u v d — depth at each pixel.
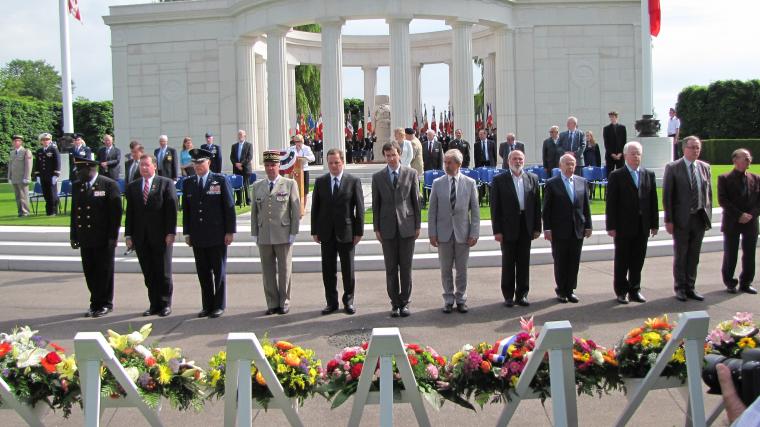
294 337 9.62
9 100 45.47
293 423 5.35
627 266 11.24
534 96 32.69
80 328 10.34
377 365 5.49
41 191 22.72
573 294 11.67
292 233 11.05
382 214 10.73
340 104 28.91
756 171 29.92
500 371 5.42
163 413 6.92
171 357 5.61
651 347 5.59
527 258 11.20
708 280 12.81
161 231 11.02
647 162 24.41
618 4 32.69
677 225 11.21
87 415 4.89
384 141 35.06
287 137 31.06
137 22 34.06
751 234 11.61
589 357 5.57
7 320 10.88
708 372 5.10
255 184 11.16
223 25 33.50
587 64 32.81
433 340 9.34
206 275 10.97
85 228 11.01
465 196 10.94
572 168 11.34
